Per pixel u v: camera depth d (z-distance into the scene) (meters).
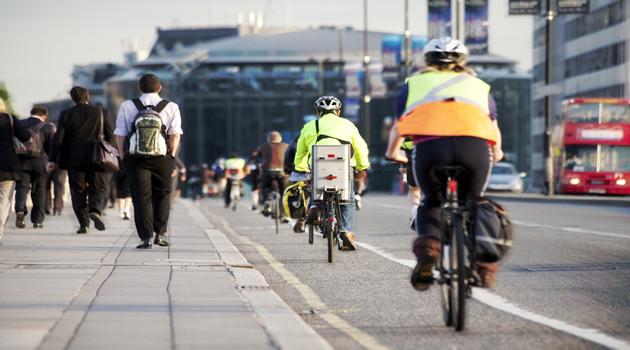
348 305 27.91
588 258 40.88
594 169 140.75
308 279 34.28
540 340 21.98
